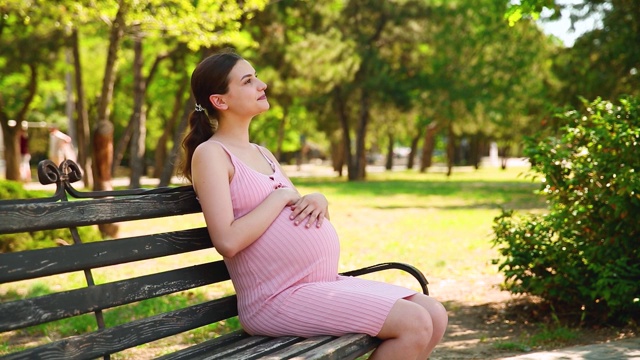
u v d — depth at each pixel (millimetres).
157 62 27344
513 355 5695
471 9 36812
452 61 37312
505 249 6965
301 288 3396
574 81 21750
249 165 3523
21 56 26281
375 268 3984
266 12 24719
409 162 59719
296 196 3531
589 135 6656
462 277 9703
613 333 6281
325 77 29938
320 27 31344
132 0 12266
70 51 31203
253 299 3461
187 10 12859
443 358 5637
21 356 2604
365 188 30203
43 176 2875
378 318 3273
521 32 35969
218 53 3613
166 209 3344
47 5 12359
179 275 3326
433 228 15750
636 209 6293
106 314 7117
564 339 6168
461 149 74188
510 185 33125
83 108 28250
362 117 39750
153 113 45469
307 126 53781
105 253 3002
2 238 10375
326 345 3113
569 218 6711
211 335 6391
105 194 3088
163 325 3195
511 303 7727
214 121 3691
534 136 7098
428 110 38094
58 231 10922
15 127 32031
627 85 21297
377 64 36125
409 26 36625
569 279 6613
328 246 3543
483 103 36500
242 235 3309
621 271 6223
